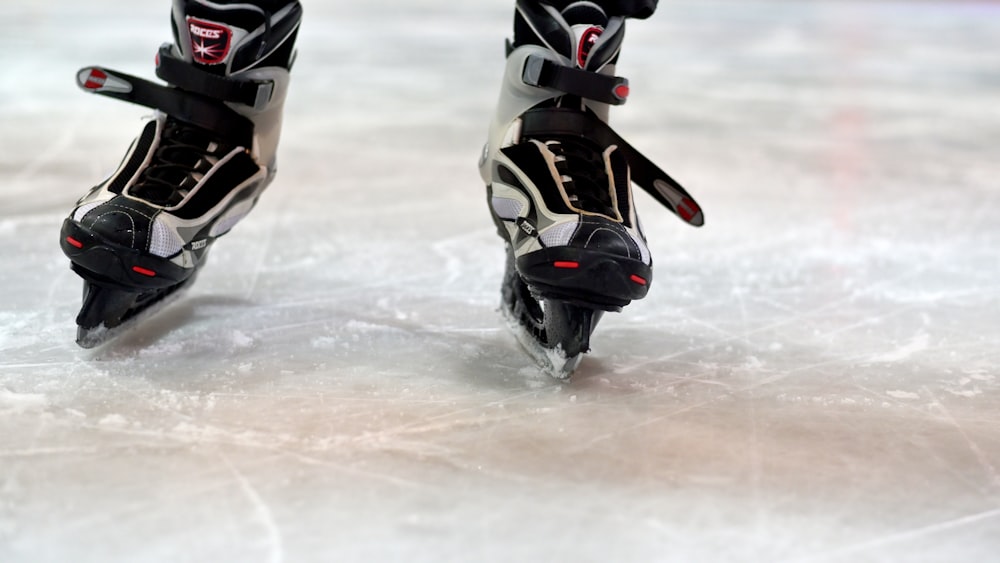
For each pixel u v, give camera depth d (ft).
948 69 29.27
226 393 9.58
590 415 9.52
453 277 10.94
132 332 10.07
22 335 10.01
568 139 9.90
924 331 10.38
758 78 25.82
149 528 8.86
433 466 9.16
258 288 10.70
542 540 8.85
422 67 25.48
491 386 9.71
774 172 14.14
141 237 9.67
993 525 8.97
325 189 12.55
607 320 10.45
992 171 14.42
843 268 11.19
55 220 11.57
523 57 9.91
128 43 27.14
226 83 9.91
